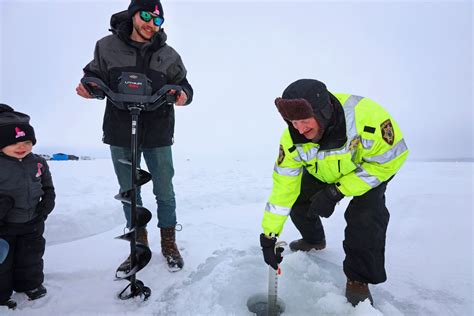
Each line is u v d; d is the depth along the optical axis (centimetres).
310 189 239
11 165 191
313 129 161
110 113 225
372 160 170
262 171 810
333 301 192
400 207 402
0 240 179
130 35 219
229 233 319
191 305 198
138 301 198
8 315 183
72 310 190
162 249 247
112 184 555
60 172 698
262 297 212
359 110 168
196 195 460
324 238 274
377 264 185
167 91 195
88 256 263
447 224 332
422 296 205
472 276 227
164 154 239
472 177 705
